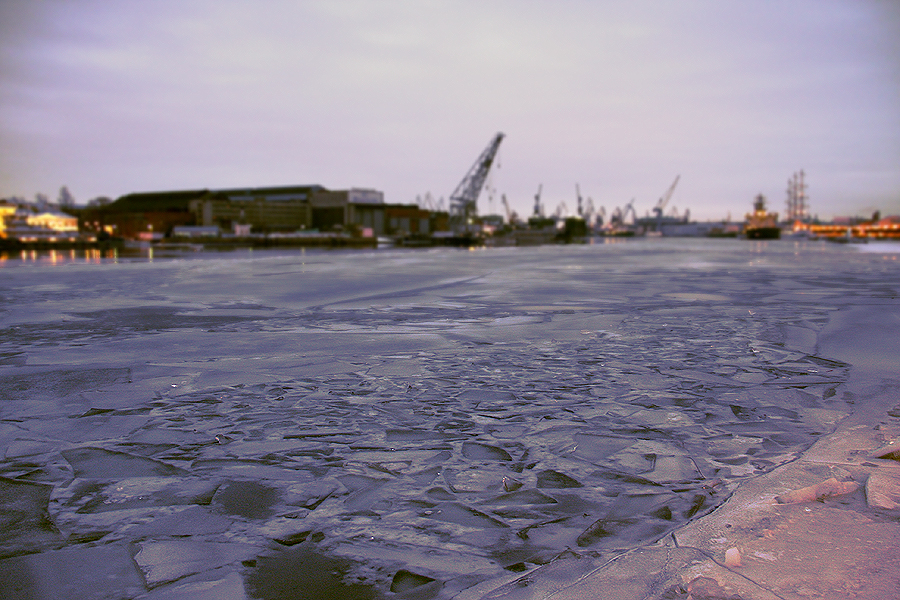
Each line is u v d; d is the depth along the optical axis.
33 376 5.84
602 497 3.19
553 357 6.78
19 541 2.72
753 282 16.50
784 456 3.74
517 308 11.08
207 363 6.47
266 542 2.73
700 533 2.72
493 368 6.23
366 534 2.80
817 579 2.32
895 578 2.31
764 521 2.81
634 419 4.53
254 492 3.26
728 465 3.61
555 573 2.45
